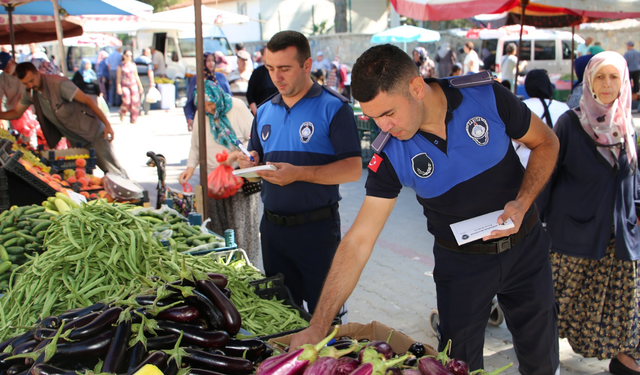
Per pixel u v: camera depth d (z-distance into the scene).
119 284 2.29
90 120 6.27
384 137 2.33
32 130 8.35
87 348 1.64
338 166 3.01
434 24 25.28
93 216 2.44
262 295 2.62
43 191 3.93
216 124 4.46
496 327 4.20
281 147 3.20
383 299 4.71
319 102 3.10
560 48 17.42
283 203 3.17
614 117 3.09
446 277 2.59
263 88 5.95
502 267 2.50
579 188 3.23
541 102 4.22
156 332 1.76
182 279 1.88
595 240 3.21
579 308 3.39
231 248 3.24
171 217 3.61
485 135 2.31
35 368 1.55
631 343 3.29
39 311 2.21
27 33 8.98
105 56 20.31
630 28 20.03
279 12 25.20
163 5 22.58
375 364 1.31
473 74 2.36
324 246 3.19
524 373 2.83
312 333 1.85
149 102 17.75
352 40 22.38
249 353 1.79
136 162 10.48
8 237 3.02
